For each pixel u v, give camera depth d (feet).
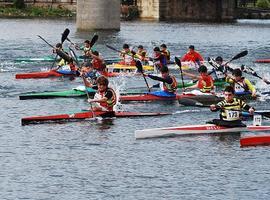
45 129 229.45
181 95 279.90
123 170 186.29
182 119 247.09
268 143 212.43
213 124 225.76
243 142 209.67
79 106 267.59
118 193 169.17
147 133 218.59
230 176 182.60
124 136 221.05
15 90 307.37
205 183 177.06
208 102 271.69
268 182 178.29
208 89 278.26
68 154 200.23
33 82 330.54
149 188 172.96
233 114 223.92
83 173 183.32
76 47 379.35
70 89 307.17
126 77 350.43
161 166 190.19
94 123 238.68
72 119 240.73
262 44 611.88
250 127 225.76
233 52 527.40
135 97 277.85
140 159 196.44
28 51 485.97
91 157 197.77
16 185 173.58
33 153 200.95
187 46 565.53
